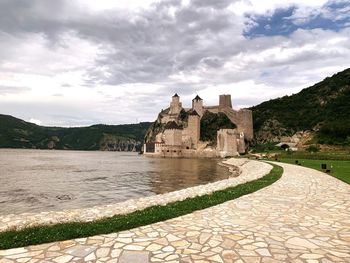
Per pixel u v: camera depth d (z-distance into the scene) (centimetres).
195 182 3934
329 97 15912
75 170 6316
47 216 1212
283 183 2158
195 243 813
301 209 1257
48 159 11400
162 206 1348
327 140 10300
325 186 1992
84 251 759
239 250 759
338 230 941
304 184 2098
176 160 12050
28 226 1038
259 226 986
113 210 1333
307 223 1027
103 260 698
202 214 1166
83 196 2828
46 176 4928
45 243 830
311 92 17638
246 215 1148
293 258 706
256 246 788
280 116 16762
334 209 1257
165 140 15625
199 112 17350
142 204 1473
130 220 1048
